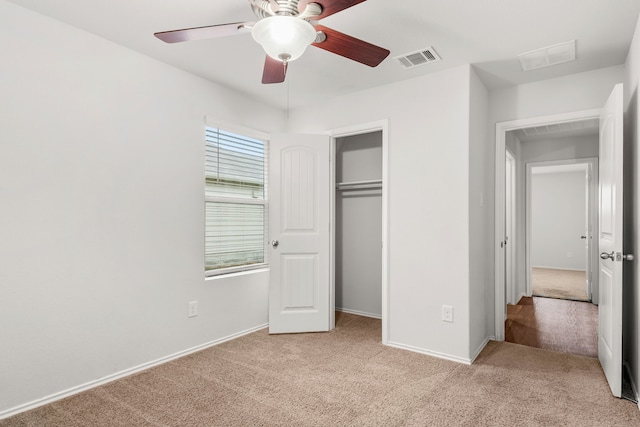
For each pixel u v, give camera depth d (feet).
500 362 9.20
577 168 25.48
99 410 6.84
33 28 6.98
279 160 11.71
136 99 8.67
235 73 9.99
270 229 11.57
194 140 10.03
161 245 9.16
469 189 9.30
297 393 7.50
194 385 7.87
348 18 7.16
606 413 6.72
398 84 10.53
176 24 7.46
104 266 8.03
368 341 10.77
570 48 8.38
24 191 6.87
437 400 7.21
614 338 7.35
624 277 9.02
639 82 7.09
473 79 9.59
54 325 7.25
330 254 11.94
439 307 9.62
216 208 11.05
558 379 8.17
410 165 10.24
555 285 20.68
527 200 17.28
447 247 9.54
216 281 10.55
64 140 7.40
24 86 6.86
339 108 11.84
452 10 6.88
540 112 10.34
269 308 11.48
